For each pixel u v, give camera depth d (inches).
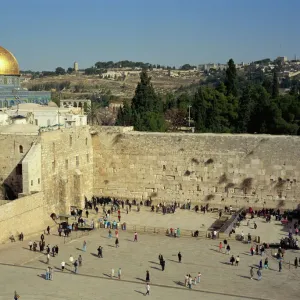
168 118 5428.2
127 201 3481.8
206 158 3376.0
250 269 2165.4
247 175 3307.1
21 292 1817.2
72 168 3348.9
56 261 2229.3
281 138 3248.0
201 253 2407.7
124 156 3535.9
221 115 4987.7
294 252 2461.9
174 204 3425.2
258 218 3154.5
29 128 3218.5
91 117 6254.9
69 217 3100.4
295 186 3230.8
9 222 2576.3
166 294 1836.9
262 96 4753.9
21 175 3046.3
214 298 1803.6
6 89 4795.8
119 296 1800.0
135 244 2554.1
